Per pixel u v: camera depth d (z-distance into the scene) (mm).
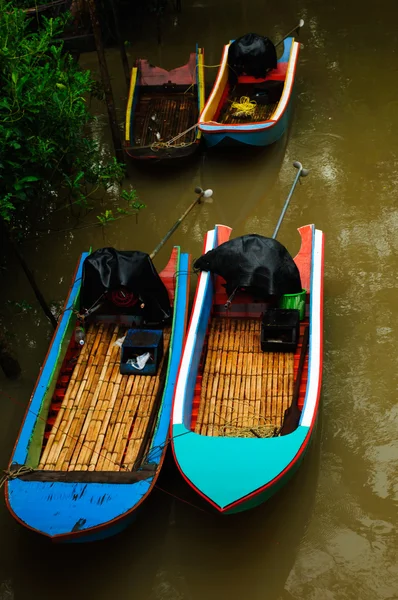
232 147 11367
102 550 6320
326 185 10695
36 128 8914
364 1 16125
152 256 8617
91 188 10797
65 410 7031
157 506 6562
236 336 7883
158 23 15016
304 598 5949
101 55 10250
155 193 10758
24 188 8984
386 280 8977
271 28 15500
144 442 6574
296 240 9844
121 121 12352
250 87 12562
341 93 12805
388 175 10773
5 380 7965
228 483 5812
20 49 9164
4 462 7145
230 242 7953
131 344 7320
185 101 12297
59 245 9883
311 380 6699
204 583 6086
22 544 6398
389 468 6887
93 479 6066
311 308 7469
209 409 7062
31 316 8812
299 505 6613
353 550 6254
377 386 7676
